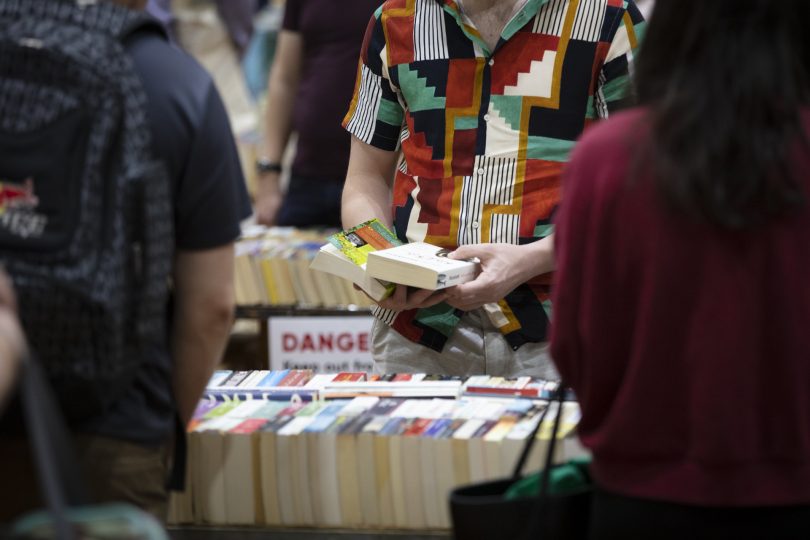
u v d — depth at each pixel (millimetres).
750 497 3355
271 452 4918
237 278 9477
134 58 3990
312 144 10188
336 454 4883
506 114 5781
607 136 3441
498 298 5648
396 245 5863
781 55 3312
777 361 3318
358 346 9375
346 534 4930
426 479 4816
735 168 3215
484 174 5836
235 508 4988
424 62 5844
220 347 4461
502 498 3861
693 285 3309
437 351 6078
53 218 3820
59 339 3840
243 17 13898
